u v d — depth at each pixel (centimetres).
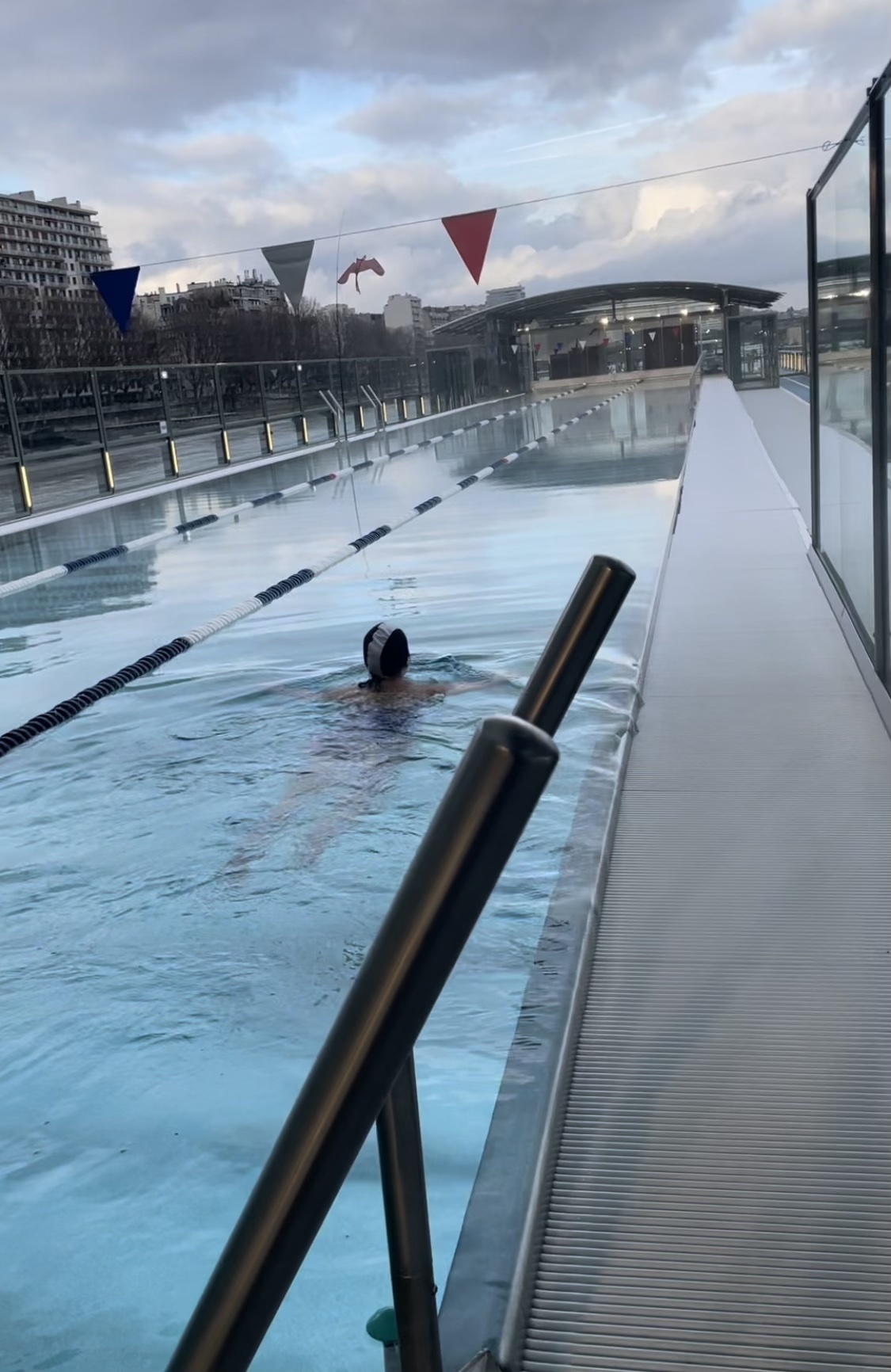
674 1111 123
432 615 473
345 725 329
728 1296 97
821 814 201
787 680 286
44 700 384
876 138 246
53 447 1050
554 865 205
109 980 190
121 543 802
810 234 443
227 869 235
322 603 522
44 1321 114
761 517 542
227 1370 49
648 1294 98
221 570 652
